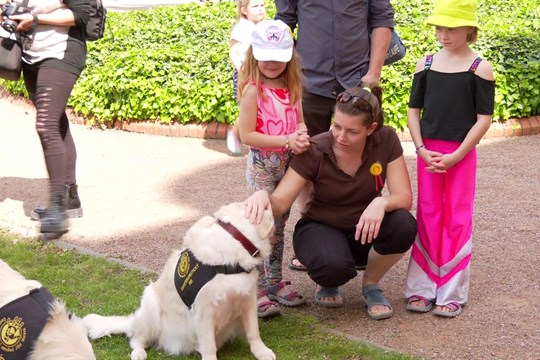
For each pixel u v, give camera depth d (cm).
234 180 754
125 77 934
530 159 794
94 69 970
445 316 455
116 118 953
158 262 546
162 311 407
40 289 308
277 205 432
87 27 592
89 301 476
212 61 947
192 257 389
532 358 406
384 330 441
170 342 407
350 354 410
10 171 784
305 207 464
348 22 498
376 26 509
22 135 930
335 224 449
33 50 582
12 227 605
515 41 955
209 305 385
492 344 422
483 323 448
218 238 385
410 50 929
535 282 505
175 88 908
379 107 421
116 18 1176
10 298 300
